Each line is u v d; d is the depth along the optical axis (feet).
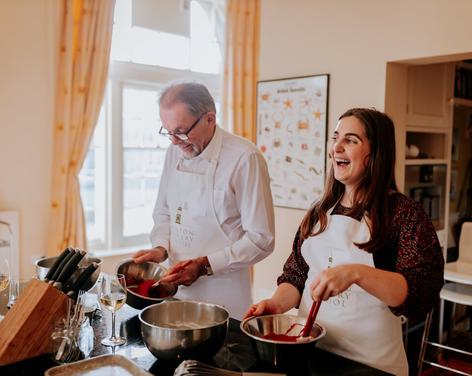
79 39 10.70
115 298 4.61
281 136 11.95
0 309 5.19
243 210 6.56
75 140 10.77
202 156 6.62
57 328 4.33
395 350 4.85
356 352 4.84
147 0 12.44
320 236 5.21
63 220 10.72
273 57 12.09
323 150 11.07
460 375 10.12
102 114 12.11
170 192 7.10
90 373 3.86
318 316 5.09
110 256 11.97
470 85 13.30
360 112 4.89
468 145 14.71
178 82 6.39
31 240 10.59
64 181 10.68
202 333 4.02
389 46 9.82
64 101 10.61
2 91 9.96
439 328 11.25
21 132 10.27
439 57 9.28
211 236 6.70
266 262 12.58
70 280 4.58
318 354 4.39
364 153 4.80
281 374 3.84
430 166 11.88
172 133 6.28
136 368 3.91
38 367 4.17
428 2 9.19
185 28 13.34
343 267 4.28
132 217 12.95
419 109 11.21
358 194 4.94
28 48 10.19
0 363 4.18
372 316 4.82
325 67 10.97
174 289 5.73
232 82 13.67
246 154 6.51
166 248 6.97
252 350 4.45
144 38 12.51
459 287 10.44
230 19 13.53
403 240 4.60
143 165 13.00
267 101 12.21
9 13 9.91
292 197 11.81
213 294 6.61
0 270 5.24
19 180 10.34
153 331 4.07
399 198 4.82
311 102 11.23
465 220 14.23
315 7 11.10
